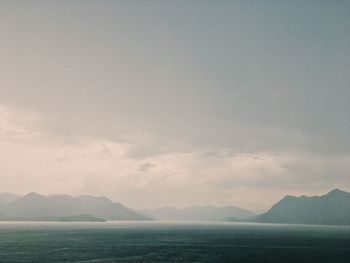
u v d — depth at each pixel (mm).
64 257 82375
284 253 95688
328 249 107250
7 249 99500
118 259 79750
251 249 106625
